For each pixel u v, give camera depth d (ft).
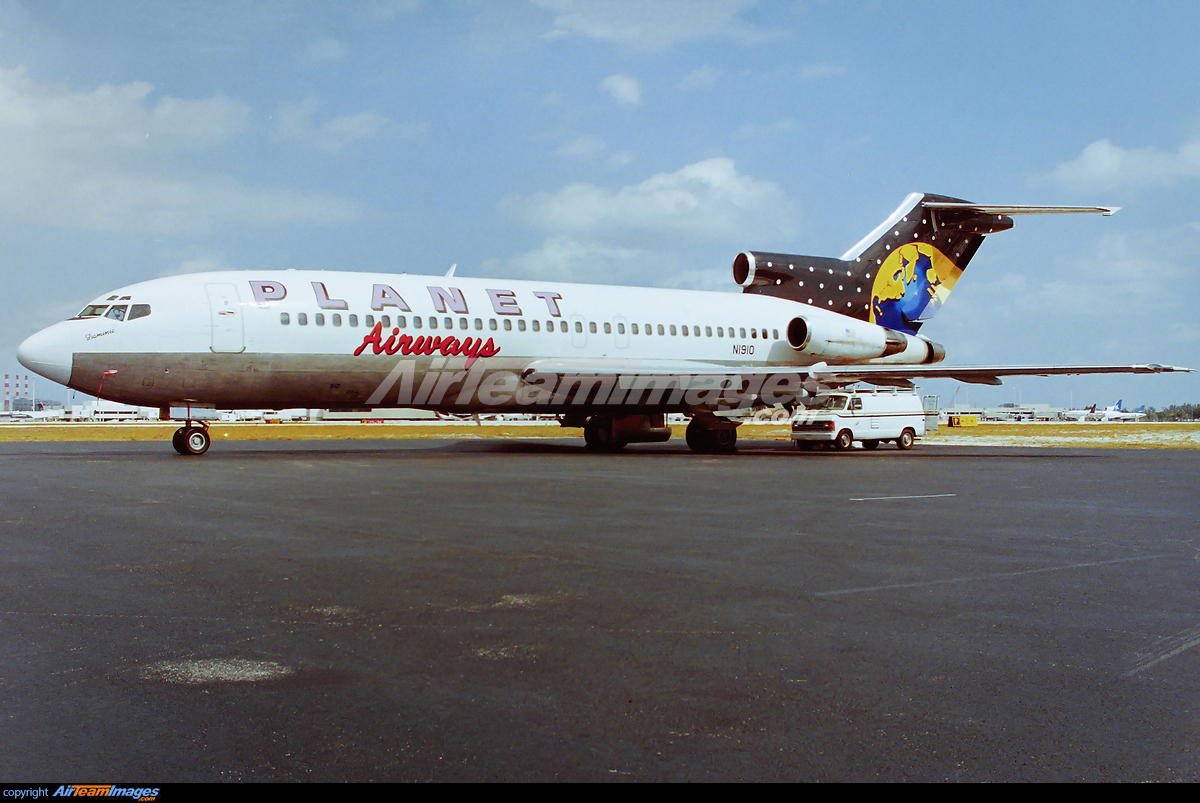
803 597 22.71
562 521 35.60
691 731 13.94
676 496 45.44
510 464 67.87
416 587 23.34
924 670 16.99
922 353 104.53
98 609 20.89
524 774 12.40
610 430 92.99
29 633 18.89
